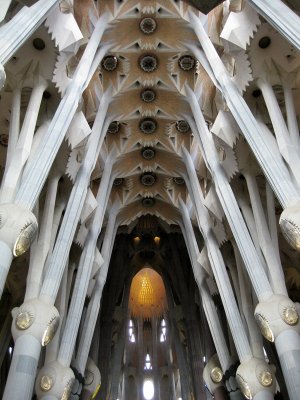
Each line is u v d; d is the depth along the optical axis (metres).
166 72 19.30
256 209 13.34
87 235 17.44
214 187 16.72
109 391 24.88
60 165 13.93
